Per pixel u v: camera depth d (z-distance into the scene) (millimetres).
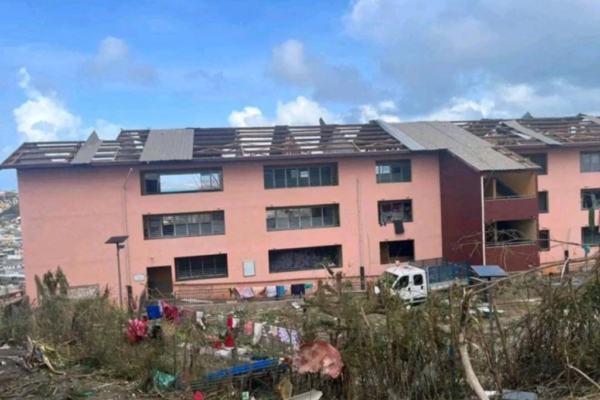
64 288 12312
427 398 4996
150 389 6160
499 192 24625
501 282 5426
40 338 8023
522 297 5750
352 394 5105
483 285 5320
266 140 24906
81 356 7438
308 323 5961
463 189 23219
